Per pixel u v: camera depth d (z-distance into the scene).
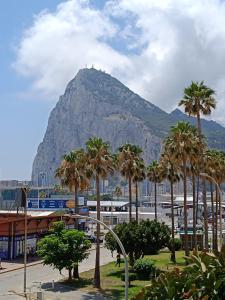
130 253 63.62
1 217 86.62
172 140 66.62
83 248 57.53
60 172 62.78
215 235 80.50
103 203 186.62
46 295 49.78
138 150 81.56
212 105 64.38
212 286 13.06
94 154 55.19
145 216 171.62
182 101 65.12
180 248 88.00
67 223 95.94
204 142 74.56
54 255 55.78
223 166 83.06
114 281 57.12
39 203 135.62
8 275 63.78
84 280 58.34
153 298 13.80
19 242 81.50
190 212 177.00
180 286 13.52
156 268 57.94
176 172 81.56
